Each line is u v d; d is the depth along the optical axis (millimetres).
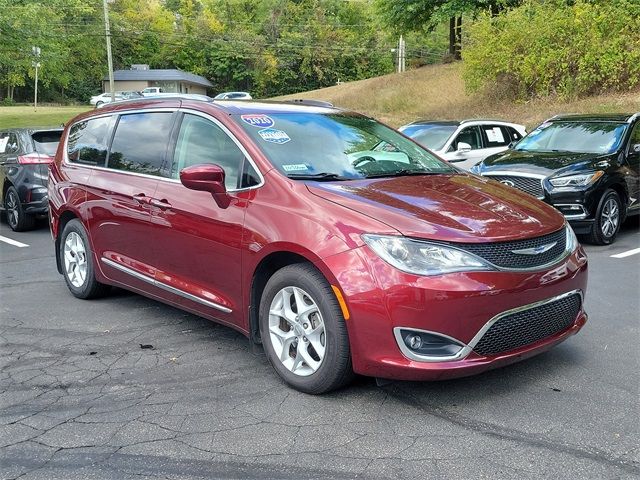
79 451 3152
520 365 4129
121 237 5195
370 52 80250
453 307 3297
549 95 21234
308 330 3729
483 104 23938
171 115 4988
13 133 10430
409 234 3398
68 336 4910
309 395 3746
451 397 3672
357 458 3033
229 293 4215
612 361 4188
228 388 3879
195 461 3039
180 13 90625
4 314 5520
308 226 3672
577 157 8383
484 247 3424
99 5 73750
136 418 3496
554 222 3898
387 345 3375
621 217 8523
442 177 4512
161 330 5020
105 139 5629
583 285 3951
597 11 19969
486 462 2971
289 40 79812
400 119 27844
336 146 4586
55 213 6066
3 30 28688
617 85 19516
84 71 75812
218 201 4203
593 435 3205
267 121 4570
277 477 2891
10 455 3121
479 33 22766
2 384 4004
